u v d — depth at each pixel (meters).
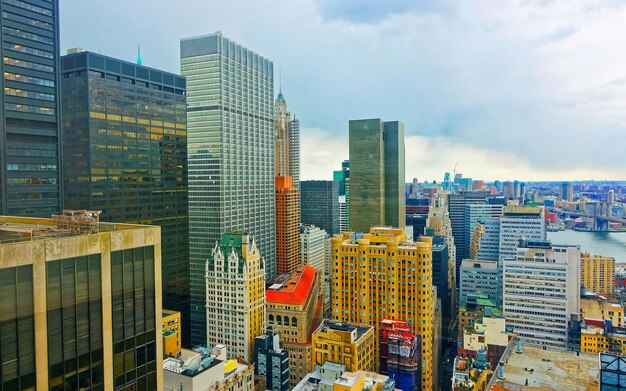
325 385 172.00
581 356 141.88
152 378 65.81
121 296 60.91
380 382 174.88
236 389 166.38
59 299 53.56
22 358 50.16
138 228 65.75
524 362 137.88
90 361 57.12
